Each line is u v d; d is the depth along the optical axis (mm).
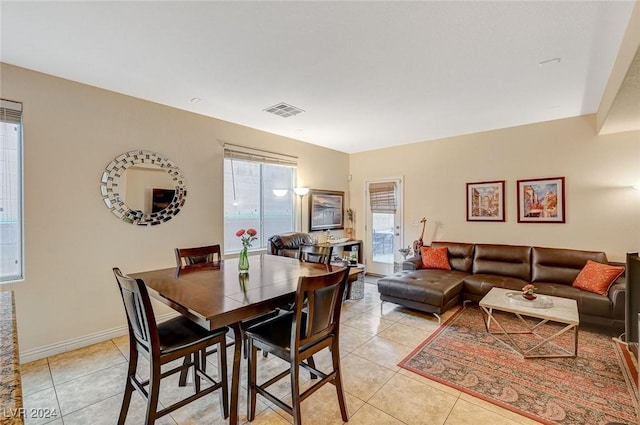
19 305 2492
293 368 1578
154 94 3113
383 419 1852
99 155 2920
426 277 3934
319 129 4496
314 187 5508
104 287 2953
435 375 2338
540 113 3758
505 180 4426
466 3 1751
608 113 2842
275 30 2020
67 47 2213
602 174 3705
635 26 1738
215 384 1822
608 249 3664
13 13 1809
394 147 5648
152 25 1956
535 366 2451
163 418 1860
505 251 4168
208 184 3836
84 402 2012
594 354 2625
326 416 1878
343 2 1745
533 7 1781
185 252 2668
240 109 3590
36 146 2568
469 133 4734
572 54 2314
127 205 3104
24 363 2502
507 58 2389
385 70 2602
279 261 2836
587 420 1828
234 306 1536
